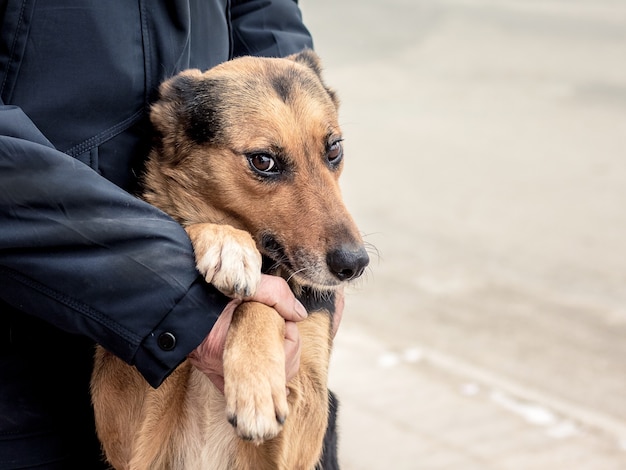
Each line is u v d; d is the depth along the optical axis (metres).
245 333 2.17
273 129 2.46
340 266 2.40
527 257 7.61
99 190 2.03
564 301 6.81
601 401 5.38
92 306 2.03
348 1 20.77
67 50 2.20
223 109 2.47
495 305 6.73
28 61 2.17
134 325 2.03
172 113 2.47
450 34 17.39
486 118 12.05
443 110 12.48
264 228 2.49
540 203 8.84
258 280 2.16
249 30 2.96
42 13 2.17
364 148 10.76
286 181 2.48
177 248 2.07
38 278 2.01
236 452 2.45
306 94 2.56
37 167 1.97
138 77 2.34
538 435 4.98
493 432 5.00
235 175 2.46
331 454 2.87
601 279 7.18
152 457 2.43
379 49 16.38
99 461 2.51
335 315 2.76
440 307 6.70
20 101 2.18
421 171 9.89
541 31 17.33
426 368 5.75
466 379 5.61
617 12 18.92
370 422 5.07
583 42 16.36
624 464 4.68
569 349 6.04
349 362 5.81
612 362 5.86
